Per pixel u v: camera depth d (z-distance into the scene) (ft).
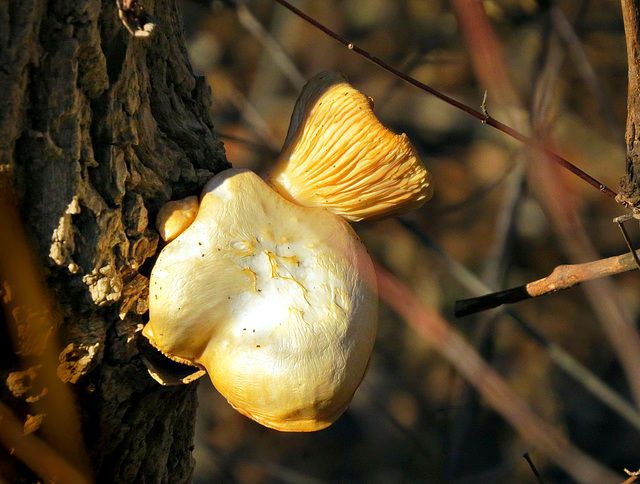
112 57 2.48
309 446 6.33
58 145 2.44
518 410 4.58
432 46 5.42
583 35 6.39
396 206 2.58
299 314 2.49
